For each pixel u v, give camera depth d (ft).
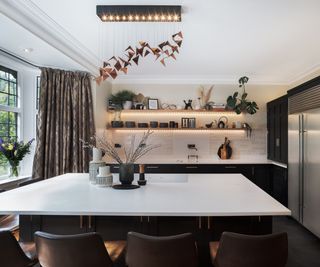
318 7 7.91
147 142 17.35
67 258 4.55
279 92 17.25
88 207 5.56
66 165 12.84
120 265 6.28
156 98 17.49
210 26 9.31
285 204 13.52
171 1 7.59
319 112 10.01
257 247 4.46
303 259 8.77
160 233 6.65
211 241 6.52
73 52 11.62
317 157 10.20
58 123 12.86
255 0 7.51
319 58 13.04
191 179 9.02
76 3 7.76
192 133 17.43
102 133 15.48
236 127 16.75
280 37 10.31
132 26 9.36
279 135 14.61
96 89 14.49
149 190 7.23
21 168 13.12
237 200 6.14
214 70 15.58
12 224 8.10
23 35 9.04
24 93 13.08
